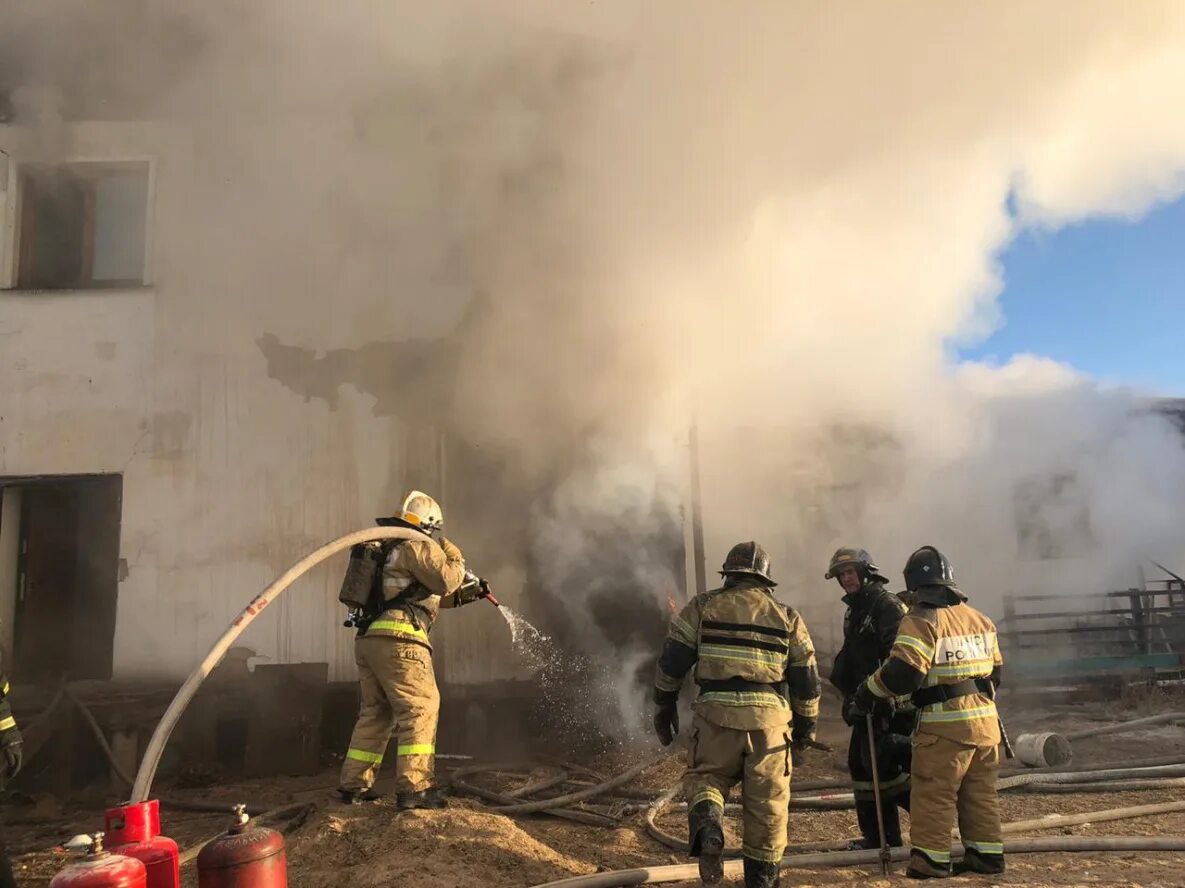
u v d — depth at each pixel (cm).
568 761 622
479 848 335
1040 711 804
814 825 434
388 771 616
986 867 328
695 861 367
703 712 307
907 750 364
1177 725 679
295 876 317
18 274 786
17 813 541
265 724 621
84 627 759
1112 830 404
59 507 778
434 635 724
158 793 567
